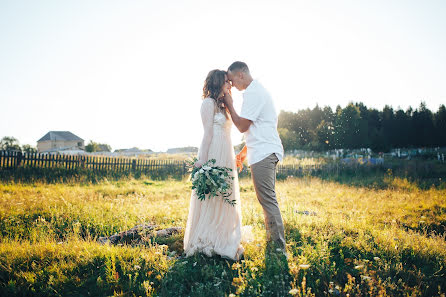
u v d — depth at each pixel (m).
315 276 2.46
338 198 7.55
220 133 2.93
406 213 5.54
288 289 2.17
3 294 2.16
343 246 3.14
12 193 7.38
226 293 2.19
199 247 2.76
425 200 6.87
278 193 7.82
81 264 2.60
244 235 3.32
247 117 2.77
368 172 15.08
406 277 2.47
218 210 2.85
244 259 2.77
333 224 4.05
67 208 5.36
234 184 2.98
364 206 6.23
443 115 45.03
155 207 5.77
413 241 3.26
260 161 2.80
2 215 4.88
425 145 42.88
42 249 2.88
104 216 5.02
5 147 60.84
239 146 21.55
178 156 25.52
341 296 2.11
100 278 2.35
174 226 4.22
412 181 11.39
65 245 3.07
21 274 2.41
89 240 3.48
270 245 2.78
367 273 2.45
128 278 2.42
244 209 5.27
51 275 2.35
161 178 13.96
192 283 2.34
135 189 8.73
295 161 18.98
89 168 12.48
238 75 2.90
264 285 2.23
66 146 63.06
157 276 2.37
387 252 2.96
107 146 64.81
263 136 2.82
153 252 2.81
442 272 2.63
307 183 11.27
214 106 2.90
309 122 41.09
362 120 33.44
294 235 3.53
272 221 2.82
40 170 11.07
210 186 2.67
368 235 3.54
